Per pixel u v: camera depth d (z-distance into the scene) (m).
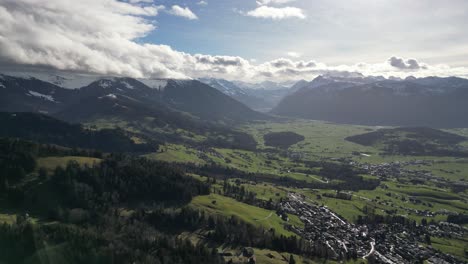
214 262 167.75
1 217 188.50
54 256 153.25
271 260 180.50
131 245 178.25
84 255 157.38
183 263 165.25
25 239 158.00
